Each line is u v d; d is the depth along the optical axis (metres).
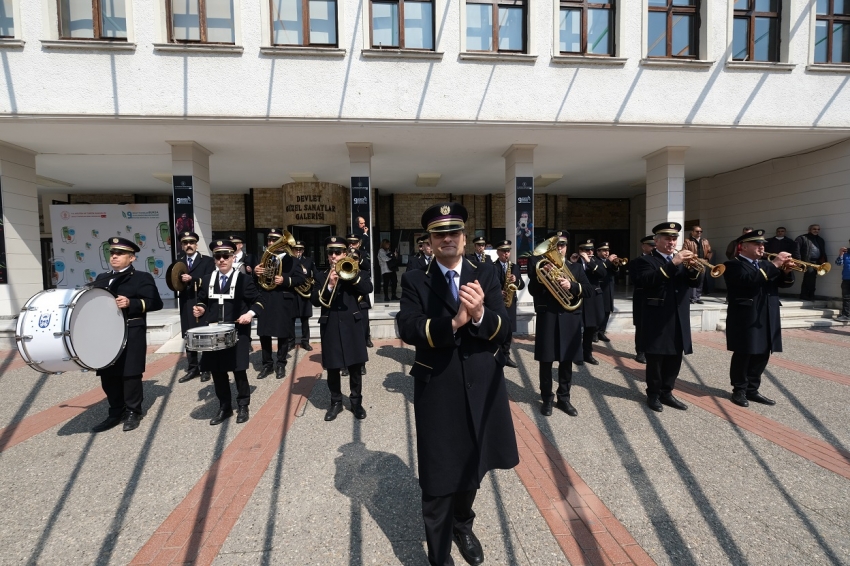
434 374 2.21
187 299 5.68
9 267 8.12
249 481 3.20
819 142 8.95
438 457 2.16
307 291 4.86
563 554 2.40
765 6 8.26
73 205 11.50
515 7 7.75
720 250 12.32
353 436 3.94
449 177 11.88
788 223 10.25
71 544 2.54
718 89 7.90
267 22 7.12
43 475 3.33
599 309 6.13
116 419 4.23
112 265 4.22
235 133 7.72
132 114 6.93
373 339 7.97
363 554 2.43
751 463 3.36
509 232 9.16
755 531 2.57
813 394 4.88
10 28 6.81
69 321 3.53
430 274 2.32
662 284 4.42
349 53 7.28
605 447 3.65
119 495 3.05
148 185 12.38
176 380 5.69
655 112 7.82
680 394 4.95
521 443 3.74
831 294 9.44
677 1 8.02
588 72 7.66
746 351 4.42
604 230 16.11
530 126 7.66
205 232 8.82
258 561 2.38
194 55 7.00
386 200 14.34
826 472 3.22
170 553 2.45
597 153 9.50
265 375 5.85
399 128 7.61
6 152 8.12
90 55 6.82
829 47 8.39
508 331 2.25
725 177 12.12
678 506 2.82
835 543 2.45
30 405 4.88
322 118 7.28
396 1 7.49
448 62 7.45
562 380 4.43
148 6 6.89
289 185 12.27
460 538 2.39
